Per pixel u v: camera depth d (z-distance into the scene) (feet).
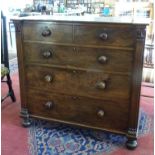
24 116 6.30
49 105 5.90
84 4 10.76
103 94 5.33
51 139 5.87
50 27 5.22
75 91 5.57
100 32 4.85
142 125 6.48
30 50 5.62
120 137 5.92
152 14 9.18
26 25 5.43
